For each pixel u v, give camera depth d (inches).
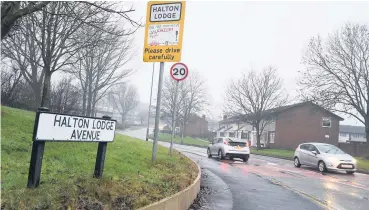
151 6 369.4
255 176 520.7
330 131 1984.5
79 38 577.0
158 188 240.1
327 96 1189.1
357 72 1197.1
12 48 681.6
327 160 676.1
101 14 458.6
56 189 174.9
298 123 1973.4
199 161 721.6
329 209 306.2
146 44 368.8
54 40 515.5
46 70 538.6
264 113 1840.6
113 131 221.0
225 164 710.5
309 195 373.4
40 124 164.1
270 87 1841.8
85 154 289.7
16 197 155.1
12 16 169.5
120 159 311.3
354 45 1187.9
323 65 1221.1
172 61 358.3
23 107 755.4
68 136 180.5
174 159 430.9
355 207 322.0
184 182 284.8
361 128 3494.1
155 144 357.7
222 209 273.0
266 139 2148.1
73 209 160.9
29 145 273.6
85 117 191.9
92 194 183.3
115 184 208.4
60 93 770.2
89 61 1064.2
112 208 176.2
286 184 452.4
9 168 202.8
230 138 832.3
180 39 358.3
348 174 675.4
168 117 2812.5
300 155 764.6
